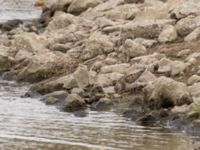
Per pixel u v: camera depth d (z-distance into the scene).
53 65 48.19
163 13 53.66
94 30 56.47
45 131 35.56
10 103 41.94
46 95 43.09
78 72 43.84
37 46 53.34
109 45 49.97
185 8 51.91
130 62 46.59
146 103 39.12
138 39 49.94
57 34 58.00
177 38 49.56
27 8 89.25
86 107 40.66
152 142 33.44
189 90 39.06
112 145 32.97
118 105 40.47
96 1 70.31
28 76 48.38
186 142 33.34
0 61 51.75
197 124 35.16
